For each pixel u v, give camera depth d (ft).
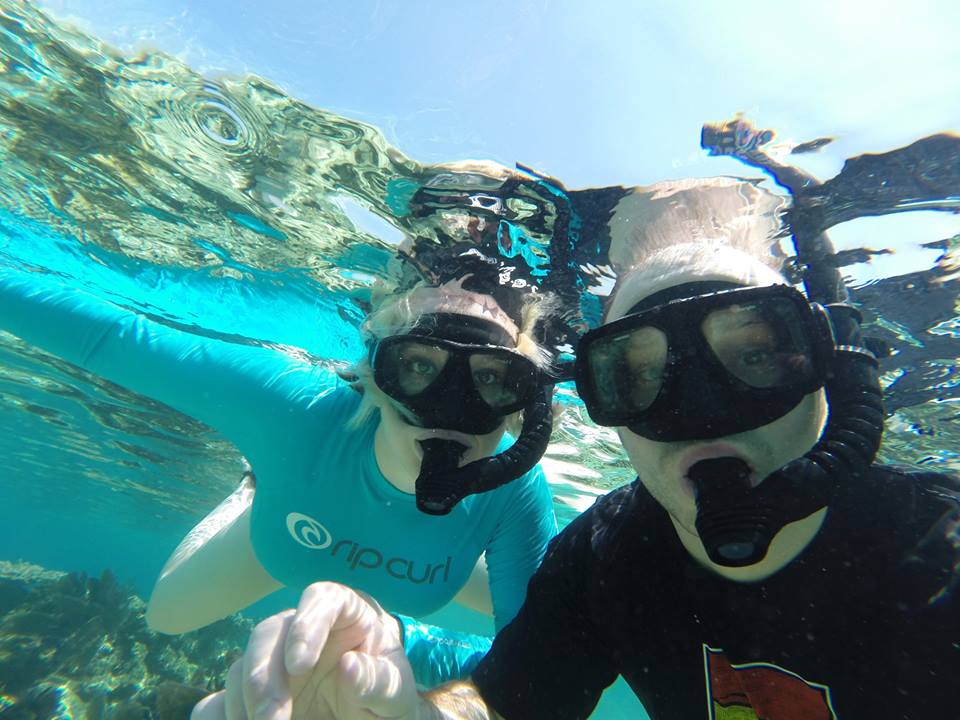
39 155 3.30
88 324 2.46
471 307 1.99
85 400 8.13
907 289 2.75
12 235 4.29
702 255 1.22
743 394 1.03
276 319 4.41
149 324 2.51
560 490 7.11
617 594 1.29
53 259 4.51
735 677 1.17
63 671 7.05
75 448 11.76
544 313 3.06
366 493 2.20
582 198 2.37
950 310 2.85
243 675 0.85
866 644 1.06
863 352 1.08
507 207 2.53
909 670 1.03
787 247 2.46
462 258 2.88
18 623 7.70
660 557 1.26
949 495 1.13
